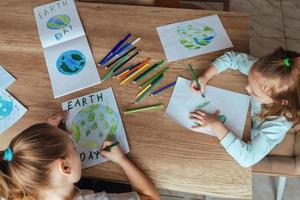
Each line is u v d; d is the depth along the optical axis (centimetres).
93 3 137
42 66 123
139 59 121
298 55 102
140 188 99
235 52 116
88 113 111
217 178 97
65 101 115
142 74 117
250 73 105
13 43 130
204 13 129
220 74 114
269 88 101
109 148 102
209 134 103
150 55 121
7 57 127
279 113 107
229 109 107
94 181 131
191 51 120
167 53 121
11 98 117
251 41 220
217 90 111
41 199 94
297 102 103
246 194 94
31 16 137
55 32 131
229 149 99
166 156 101
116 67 119
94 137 106
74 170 94
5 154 88
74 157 95
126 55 122
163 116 107
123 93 114
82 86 117
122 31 128
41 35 131
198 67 117
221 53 119
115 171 102
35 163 87
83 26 131
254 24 226
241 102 108
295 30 222
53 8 138
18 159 87
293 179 174
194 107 108
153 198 98
